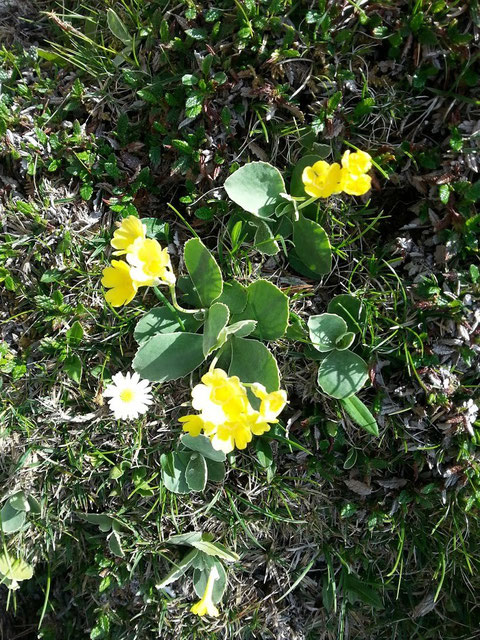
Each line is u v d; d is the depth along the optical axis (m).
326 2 0.26
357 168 0.22
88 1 0.30
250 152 0.28
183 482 0.28
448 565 0.29
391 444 0.28
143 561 0.30
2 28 0.31
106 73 0.28
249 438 0.21
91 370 0.28
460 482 0.27
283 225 0.27
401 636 0.31
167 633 0.30
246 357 0.26
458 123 0.27
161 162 0.29
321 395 0.28
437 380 0.27
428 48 0.26
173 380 0.28
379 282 0.28
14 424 0.29
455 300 0.26
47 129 0.29
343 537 0.29
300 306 0.28
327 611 0.30
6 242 0.28
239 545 0.29
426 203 0.27
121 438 0.28
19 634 0.35
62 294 0.28
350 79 0.27
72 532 0.30
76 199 0.29
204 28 0.27
